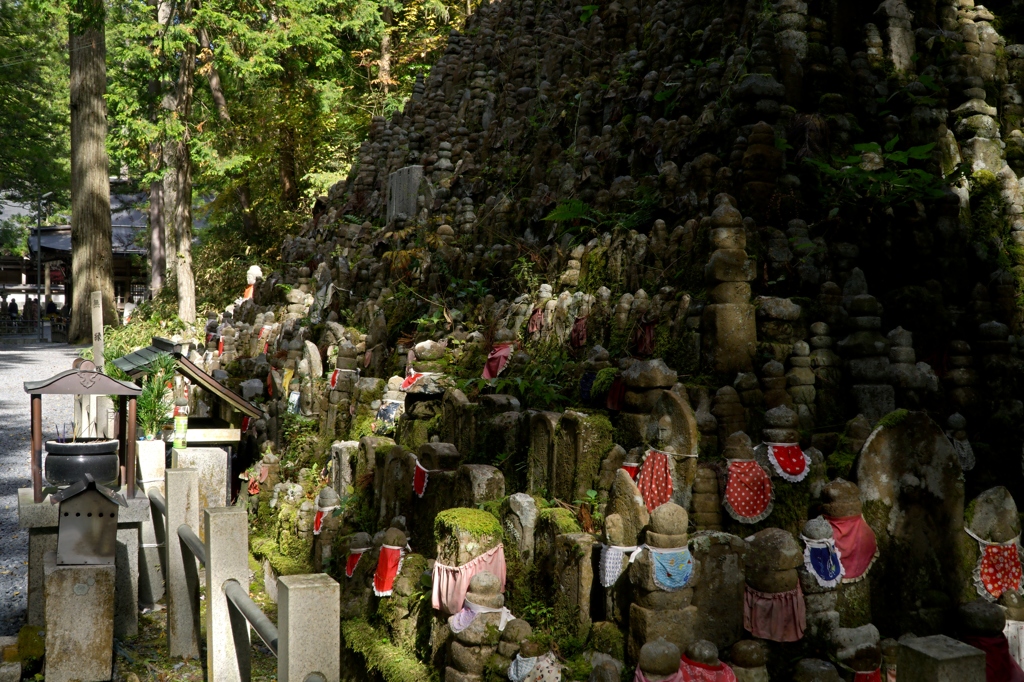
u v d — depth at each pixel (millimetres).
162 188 32750
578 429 4941
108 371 8695
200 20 19281
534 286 7879
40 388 6059
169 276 25438
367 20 22047
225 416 10297
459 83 14375
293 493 7758
